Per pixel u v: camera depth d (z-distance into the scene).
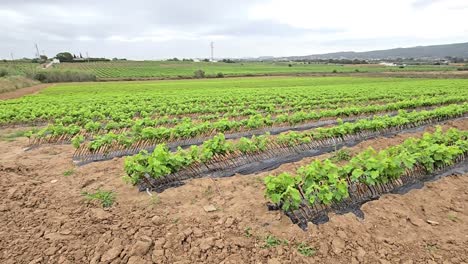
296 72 85.44
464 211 5.75
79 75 68.06
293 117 13.57
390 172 6.21
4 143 11.64
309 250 4.61
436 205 5.98
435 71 76.12
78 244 4.72
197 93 31.55
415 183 7.16
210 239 4.79
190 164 7.79
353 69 92.50
